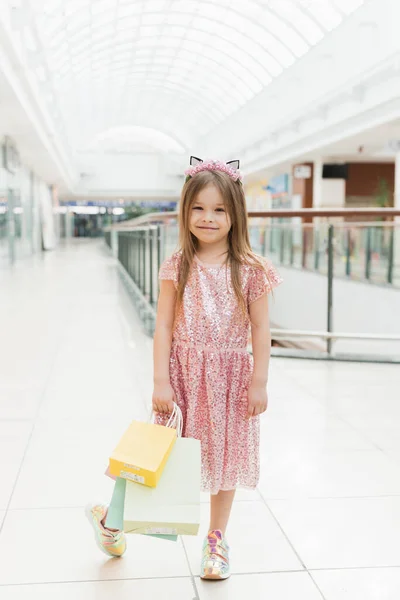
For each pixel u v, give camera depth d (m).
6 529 2.32
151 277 7.61
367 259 9.59
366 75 12.84
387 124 13.81
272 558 2.15
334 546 2.24
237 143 24.03
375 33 11.98
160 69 22.58
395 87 12.40
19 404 3.93
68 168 30.78
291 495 2.64
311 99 15.63
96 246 41.19
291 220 12.45
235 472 2.07
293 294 11.34
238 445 2.08
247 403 2.06
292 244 11.40
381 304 9.20
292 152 20.36
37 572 2.06
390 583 2.01
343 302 9.88
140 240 9.48
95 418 3.65
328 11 12.73
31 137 17.11
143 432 1.86
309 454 3.09
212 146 29.03
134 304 9.21
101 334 6.57
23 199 23.25
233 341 2.04
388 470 2.91
